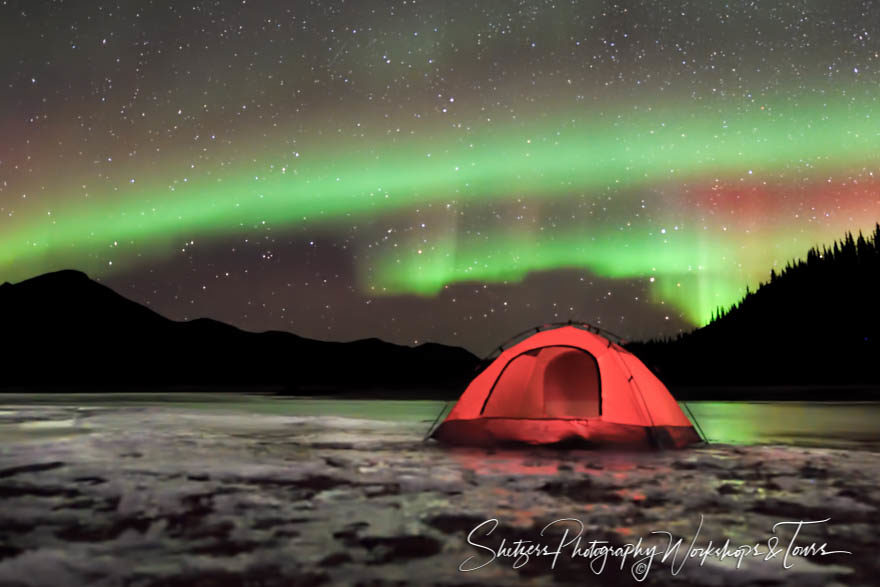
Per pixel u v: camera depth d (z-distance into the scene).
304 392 45.41
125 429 12.15
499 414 9.48
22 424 13.41
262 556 3.36
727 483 5.84
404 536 3.80
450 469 6.68
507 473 6.39
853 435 11.94
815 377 105.62
